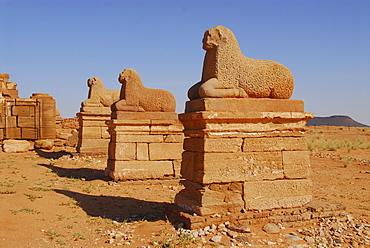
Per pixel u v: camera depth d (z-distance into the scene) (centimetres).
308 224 589
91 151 1462
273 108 611
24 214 603
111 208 710
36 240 504
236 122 586
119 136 987
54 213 638
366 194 884
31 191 763
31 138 1622
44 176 1020
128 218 640
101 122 1484
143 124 1001
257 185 594
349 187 984
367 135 3391
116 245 494
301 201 620
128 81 1018
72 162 1327
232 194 581
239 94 595
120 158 986
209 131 566
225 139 578
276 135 612
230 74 596
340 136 3400
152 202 769
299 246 494
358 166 1426
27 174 1012
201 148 574
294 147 627
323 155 1781
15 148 1498
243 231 529
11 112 1600
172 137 1028
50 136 1673
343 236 536
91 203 739
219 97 580
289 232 554
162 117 1030
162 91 1039
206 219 545
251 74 602
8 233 514
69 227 575
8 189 761
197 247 475
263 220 570
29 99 1623
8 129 1580
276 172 608
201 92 580
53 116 1684
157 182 985
